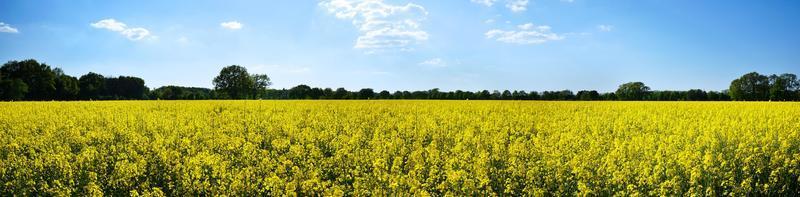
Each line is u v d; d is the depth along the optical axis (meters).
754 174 9.83
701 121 19.36
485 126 18.48
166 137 15.88
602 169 9.48
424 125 18.64
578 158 10.19
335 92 76.50
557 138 14.67
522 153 11.65
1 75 78.44
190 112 27.62
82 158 11.01
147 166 11.65
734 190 8.68
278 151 13.67
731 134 13.83
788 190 9.23
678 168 10.06
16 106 31.95
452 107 32.53
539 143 13.19
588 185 9.01
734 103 37.25
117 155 12.58
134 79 112.56
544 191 8.80
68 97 87.62
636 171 9.36
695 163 9.93
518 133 17.53
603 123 20.14
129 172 9.83
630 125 19.67
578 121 20.22
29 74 83.25
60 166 10.42
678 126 17.91
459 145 12.60
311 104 36.88
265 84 101.81
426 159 10.96
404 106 33.75
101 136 15.55
